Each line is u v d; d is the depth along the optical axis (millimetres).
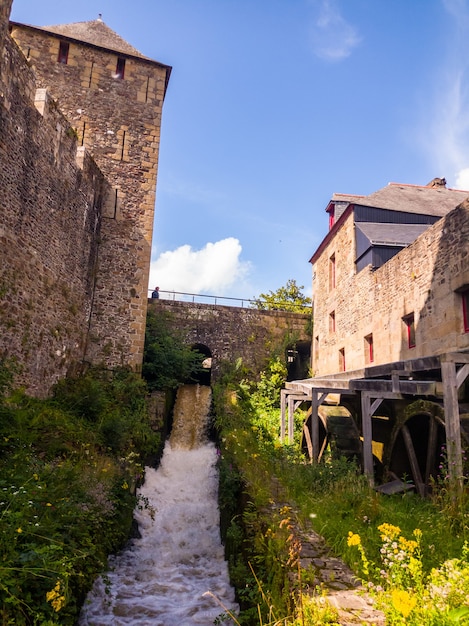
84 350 12227
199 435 13797
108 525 6352
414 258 10469
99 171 13141
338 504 5859
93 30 15250
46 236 9805
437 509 5289
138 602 5562
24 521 3918
